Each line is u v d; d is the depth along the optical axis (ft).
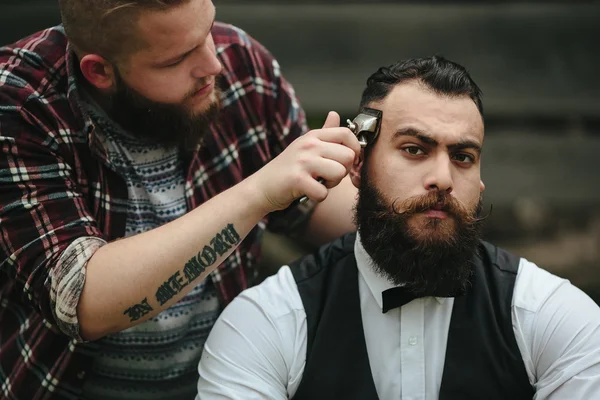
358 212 5.77
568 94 12.25
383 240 5.47
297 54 12.27
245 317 5.80
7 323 6.56
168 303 5.63
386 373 5.71
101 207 6.26
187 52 5.63
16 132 5.83
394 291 5.64
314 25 12.36
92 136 6.06
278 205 5.49
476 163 5.51
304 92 12.08
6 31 11.57
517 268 5.85
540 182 11.91
